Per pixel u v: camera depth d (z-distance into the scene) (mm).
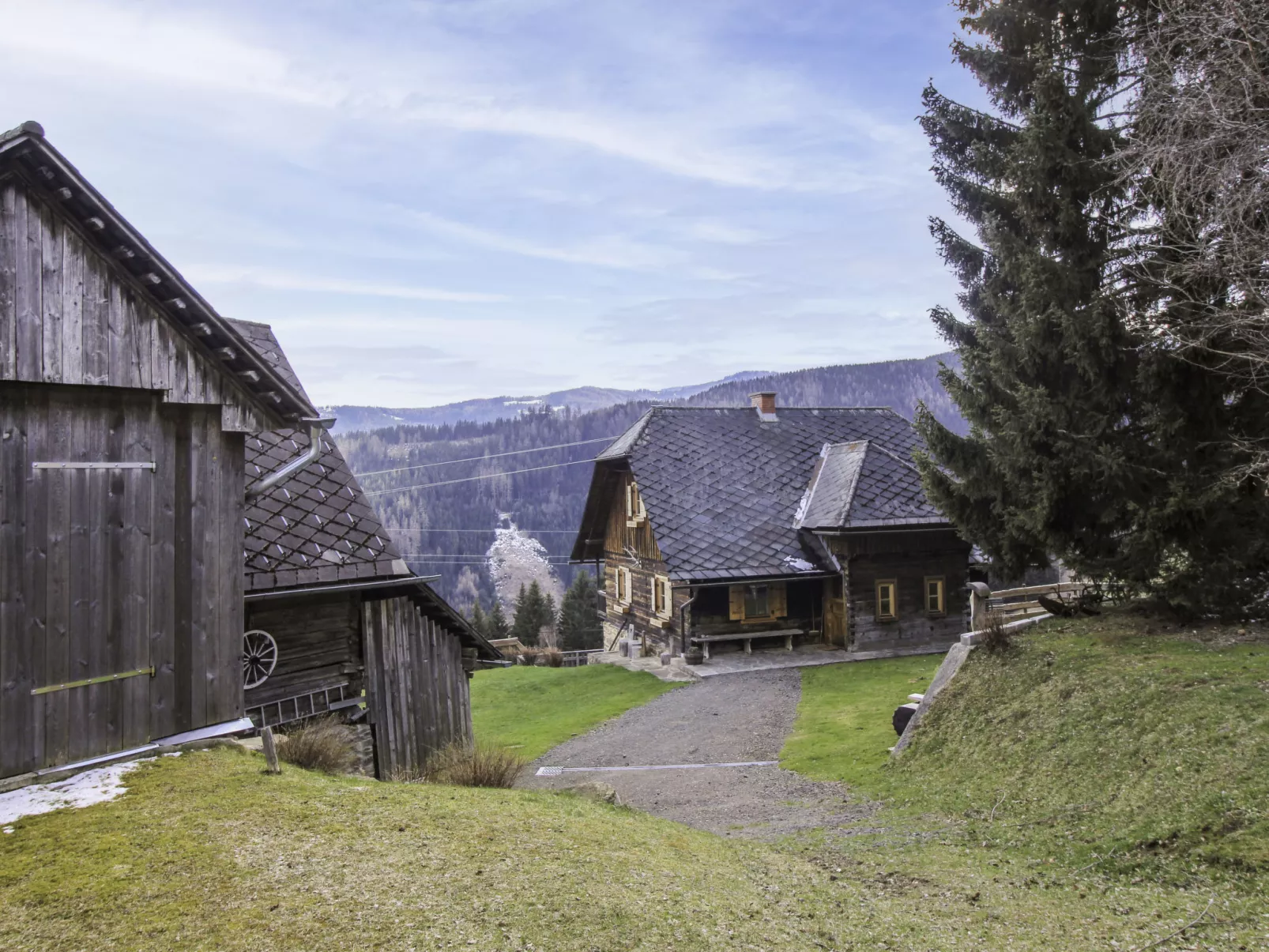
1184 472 11930
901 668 21453
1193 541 11703
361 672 11875
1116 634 12484
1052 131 12719
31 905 4848
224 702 8742
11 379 7008
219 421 8789
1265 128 9781
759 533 25469
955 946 5672
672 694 21062
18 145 6895
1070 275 12719
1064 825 8391
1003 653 12883
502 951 4520
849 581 23984
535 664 31734
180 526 8414
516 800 7984
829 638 25078
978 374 15391
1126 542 12305
